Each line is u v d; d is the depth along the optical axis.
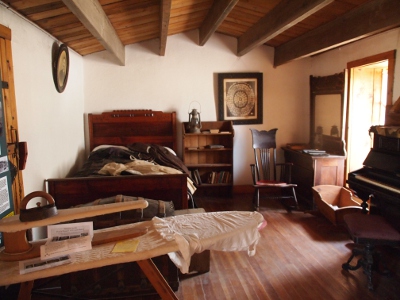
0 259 1.49
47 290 2.38
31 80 2.50
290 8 2.83
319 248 3.08
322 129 4.64
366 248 2.47
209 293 2.37
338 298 2.29
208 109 4.91
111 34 3.28
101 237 1.65
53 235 1.59
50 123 2.96
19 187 2.19
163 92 4.78
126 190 2.82
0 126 1.92
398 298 2.28
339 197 3.95
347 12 3.13
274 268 2.72
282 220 3.85
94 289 2.27
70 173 3.72
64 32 3.00
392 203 2.66
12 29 2.20
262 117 5.01
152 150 4.03
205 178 5.01
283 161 5.14
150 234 1.74
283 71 4.97
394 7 2.53
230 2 2.68
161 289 1.64
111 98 4.68
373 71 3.95
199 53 4.79
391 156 2.88
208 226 1.88
